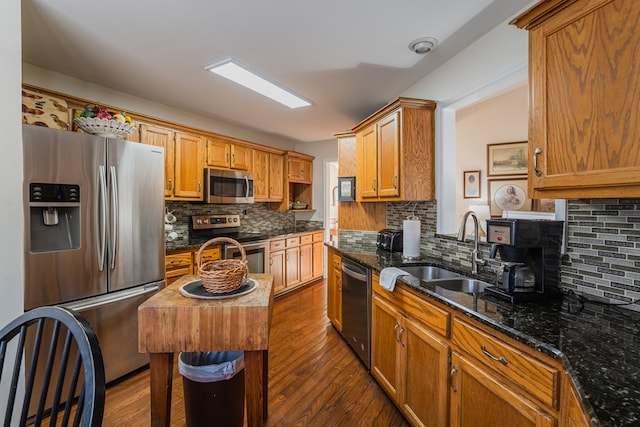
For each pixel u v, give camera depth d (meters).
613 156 0.98
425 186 2.54
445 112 2.49
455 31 1.97
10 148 1.64
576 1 1.09
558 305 1.34
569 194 1.15
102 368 0.74
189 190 3.38
